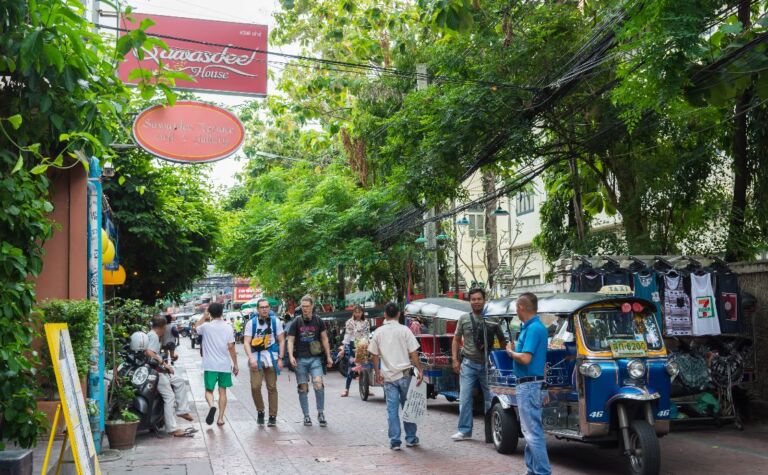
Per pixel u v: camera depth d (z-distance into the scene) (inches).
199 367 1119.6
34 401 281.9
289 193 1206.3
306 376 496.4
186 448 407.2
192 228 786.2
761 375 516.4
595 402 333.7
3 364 269.4
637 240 607.2
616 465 360.8
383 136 917.2
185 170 802.8
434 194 618.2
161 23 535.8
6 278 271.6
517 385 311.7
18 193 276.1
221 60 542.6
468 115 569.9
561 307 362.0
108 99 327.9
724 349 484.7
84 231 414.9
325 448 409.1
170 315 724.7
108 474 335.9
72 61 290.5
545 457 304.7
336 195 1092.5
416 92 633.0
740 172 542.3
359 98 923.4
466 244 1355.8
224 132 452.8
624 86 401.7
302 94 914.7
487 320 436.5
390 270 1164.5
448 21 422.0
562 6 592.7
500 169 703.7
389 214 1025.5
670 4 374.0
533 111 563.5
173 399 449.1
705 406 462.9
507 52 576.1
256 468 354.9
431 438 443.5
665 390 340.2
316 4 856.3
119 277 600.1
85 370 337.1
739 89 447.8
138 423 420.2
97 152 347.3
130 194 716.0
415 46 845.2
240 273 1254.9
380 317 1090.7
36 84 280.2
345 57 892.0
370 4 836.6
